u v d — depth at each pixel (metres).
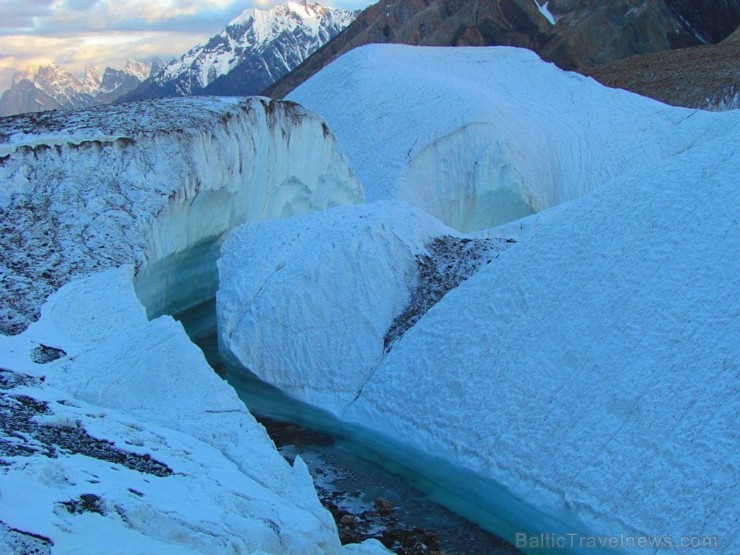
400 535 12.21
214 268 22.39
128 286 16.48
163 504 9.56
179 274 20.77
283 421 16.44
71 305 15.88
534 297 15.23
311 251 18.31
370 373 16.59
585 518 11.88
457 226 33.78
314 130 24.61
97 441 11.24
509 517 12.59
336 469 14.35
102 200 18.50
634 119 39.56
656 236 14.84
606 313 14.13
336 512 12.88
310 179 24.61
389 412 15.45
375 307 17.48
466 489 13.39
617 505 11.72
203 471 11.05
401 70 40.12
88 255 17.36
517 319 15.12
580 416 13.02
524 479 12.87
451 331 15.85
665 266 14.26
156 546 8.63
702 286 13.62
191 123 20.38
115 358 13.93
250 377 17.34
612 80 53.72
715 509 10.98
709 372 12.42
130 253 17.66
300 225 19.45
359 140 35.88
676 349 12.98
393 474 14.12
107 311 15.74
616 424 12.59
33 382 13.25
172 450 11.41
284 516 10.38
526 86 43.56
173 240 19.53
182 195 19.31
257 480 11.48
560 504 12.26
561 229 16.25
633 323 13.71
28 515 8.41
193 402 13.12
